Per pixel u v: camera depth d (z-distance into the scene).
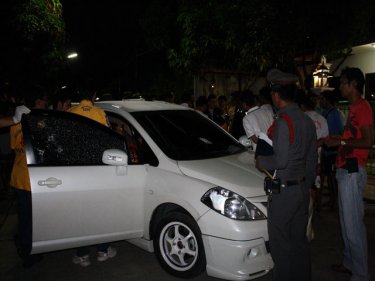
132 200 4.21
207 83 13.82
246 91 6.63
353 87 3.80
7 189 7.34
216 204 3.76
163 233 4.18
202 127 5.16
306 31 7.64
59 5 10.95
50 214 3.90
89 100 4.63
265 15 7.59
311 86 8.93
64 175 3.95
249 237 3.63
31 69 11.24
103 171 4.10
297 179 3.38
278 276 3.46
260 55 8.29
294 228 3.46
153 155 4.34
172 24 12.59
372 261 4.60
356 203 3.82
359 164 3.82
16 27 9.62
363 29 8.12
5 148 7.14
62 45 12.45
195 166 4.18
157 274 4.32
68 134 4.16
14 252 4.94
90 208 4.04
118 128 4.98
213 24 9.55
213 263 3.74
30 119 4.00
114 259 4.75
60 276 4.33
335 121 6.47
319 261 4.62
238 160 4.57
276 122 3.38
